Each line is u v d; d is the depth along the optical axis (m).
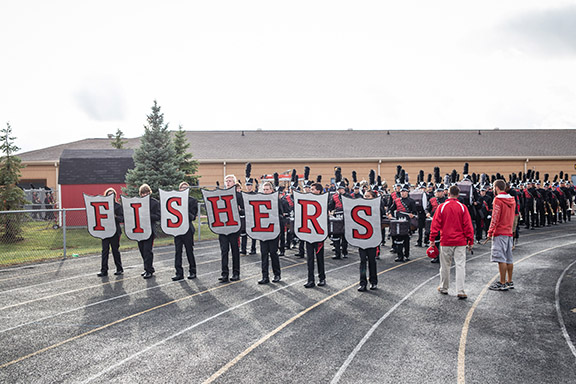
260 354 5.34
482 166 35.56
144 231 10.14
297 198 9.07
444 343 5.68
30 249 15.08
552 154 36.72
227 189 9.53
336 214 13.02
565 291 8.45
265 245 9.41
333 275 10.23
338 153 34.81
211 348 5.56
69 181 22.66
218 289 8.84
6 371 4.96
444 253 8.24
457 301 7.76
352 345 5.61
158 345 5.70
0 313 7.32
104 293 8.62
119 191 23.16
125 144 35.53
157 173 19.97
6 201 18.66
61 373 4.88
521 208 20.88
